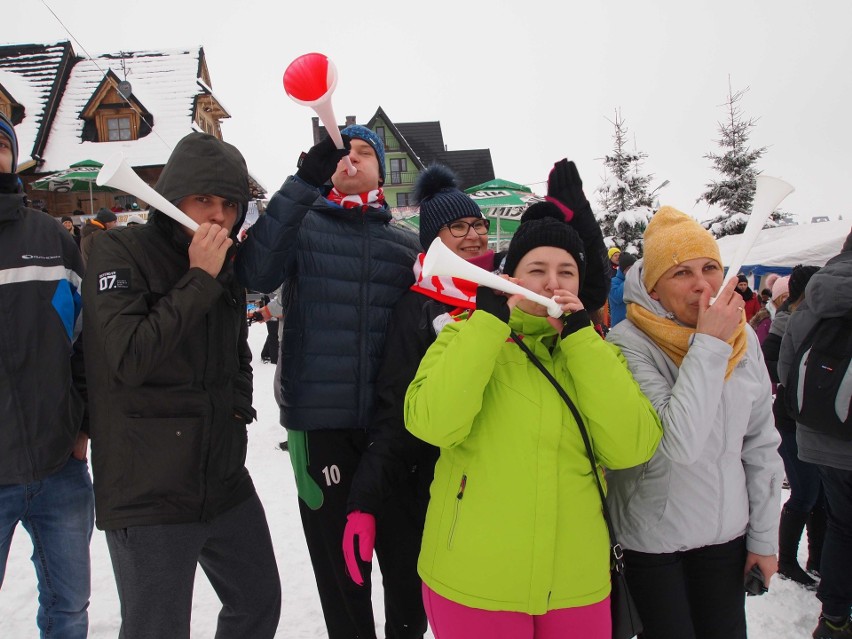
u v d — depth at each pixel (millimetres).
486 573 1506
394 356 2084
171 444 1715
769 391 1888
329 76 1645
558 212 1965
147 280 1741
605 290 2076
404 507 2252
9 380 1945
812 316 2699
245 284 1973
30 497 2012
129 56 23844
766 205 1604
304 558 3443
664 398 1719
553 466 1545
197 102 22969
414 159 30094
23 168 20578
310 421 2154
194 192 1746
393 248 2320
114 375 1654
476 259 2371
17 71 22703
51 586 2100
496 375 1631
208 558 1964
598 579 1570
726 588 1818
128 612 1688
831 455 2555
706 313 1629
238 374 2070
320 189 1975
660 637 1779
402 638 2301
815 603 2973
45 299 2029
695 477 1735
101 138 21828
